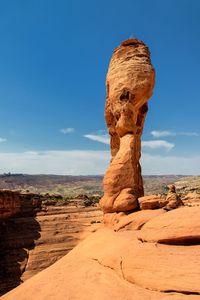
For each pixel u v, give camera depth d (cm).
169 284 1048
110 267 1395
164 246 1197
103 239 1912
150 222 1380
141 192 2552
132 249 1298
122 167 2339
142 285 1134
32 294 1406
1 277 3216
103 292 1180
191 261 1060
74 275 1458
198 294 973
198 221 1181
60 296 1277
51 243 3875
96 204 5738
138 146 2667
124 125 2438
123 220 2047
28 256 3606
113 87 2570
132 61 2538
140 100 2519
